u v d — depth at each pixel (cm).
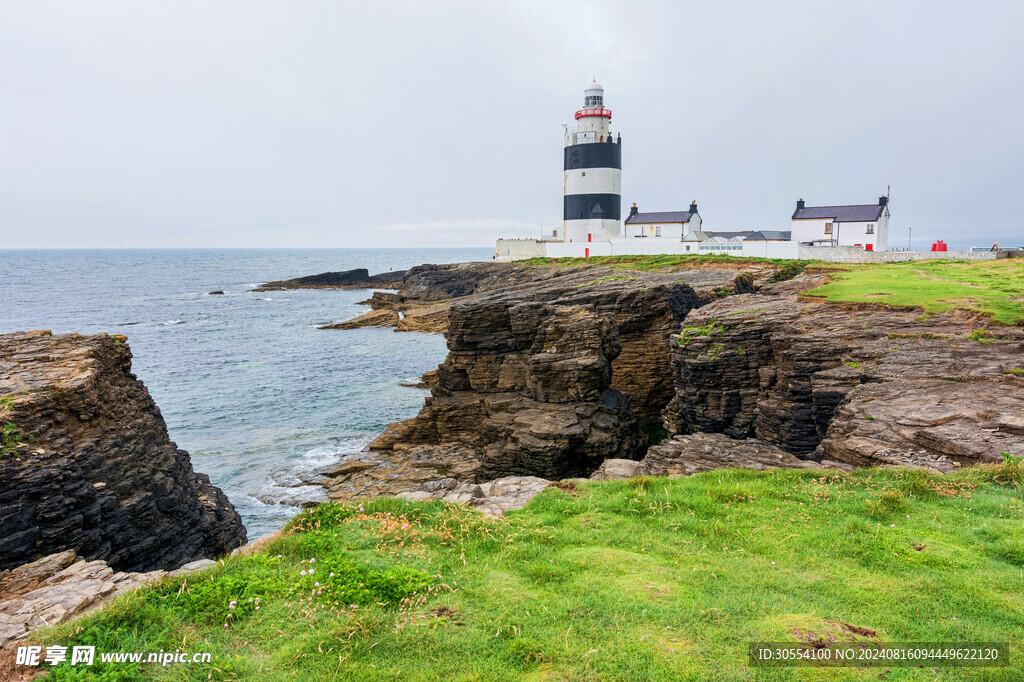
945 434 1725
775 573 1027
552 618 890
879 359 2469
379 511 1325
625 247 9550
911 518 1241
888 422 1892
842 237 8644
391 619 884
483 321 3881
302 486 3150
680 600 932
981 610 904
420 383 5309
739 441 2038
